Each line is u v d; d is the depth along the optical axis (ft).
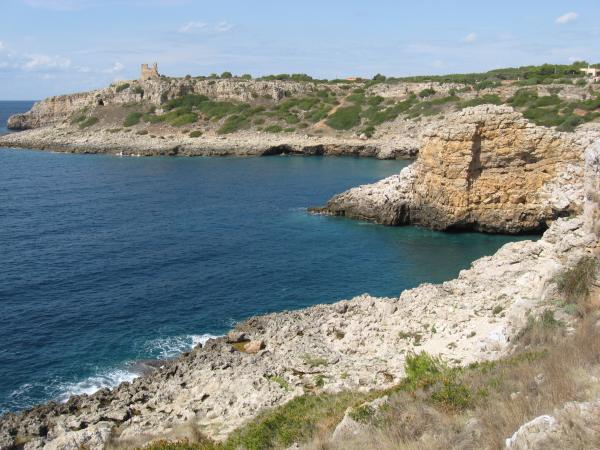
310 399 76.02
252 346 109.40
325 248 191.31
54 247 186.70
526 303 85.81
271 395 84.64
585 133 202.39
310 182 328.29
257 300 143.23
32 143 510.99
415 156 430.20
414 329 104.06
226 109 565.53
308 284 155.22
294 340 109.50
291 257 180.14
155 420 83.46
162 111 575.38
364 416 54.03
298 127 513.04
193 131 522.06
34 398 97.76
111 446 75.20
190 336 122.11
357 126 502.79
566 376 47.88
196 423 79.82
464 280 124.06
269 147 465.06
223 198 278.87
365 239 204.03
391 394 59.93
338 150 461.37
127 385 97.96
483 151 206.80
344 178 343.05
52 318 129.90
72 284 152.15
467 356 84.94
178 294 146.20
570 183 200.34
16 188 298.35
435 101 503.61
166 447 64.75
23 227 212.84
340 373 91.61
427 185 218.59
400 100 543.39
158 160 439.22
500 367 59.52
